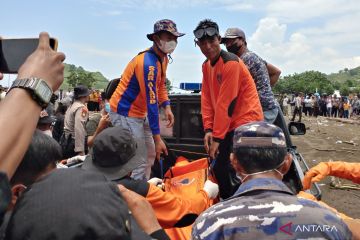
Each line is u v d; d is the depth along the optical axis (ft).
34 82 3.09
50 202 3.54
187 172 12.52
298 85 291.99
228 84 11.84
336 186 25.22
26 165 4.54
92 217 3.48
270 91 14.35
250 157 5.91
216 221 5.56
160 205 8.49
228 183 12.50
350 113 112.57
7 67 3.41
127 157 8.00
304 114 120.88
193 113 14.94
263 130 5.99
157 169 14.39
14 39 3.40
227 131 12.35
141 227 5.45
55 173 3.86
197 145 14.90
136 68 11.97
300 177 12.77
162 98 13.47
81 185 3.70
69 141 19.60
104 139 7.97
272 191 5.68
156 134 12.10
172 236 9.24
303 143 48.06
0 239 3.59
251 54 14.25
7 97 3.05
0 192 2.82
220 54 11.99
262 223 5.33
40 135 4.87
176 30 11.91
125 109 12.33
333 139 52.29
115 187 3.94
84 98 19.79
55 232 3.39
